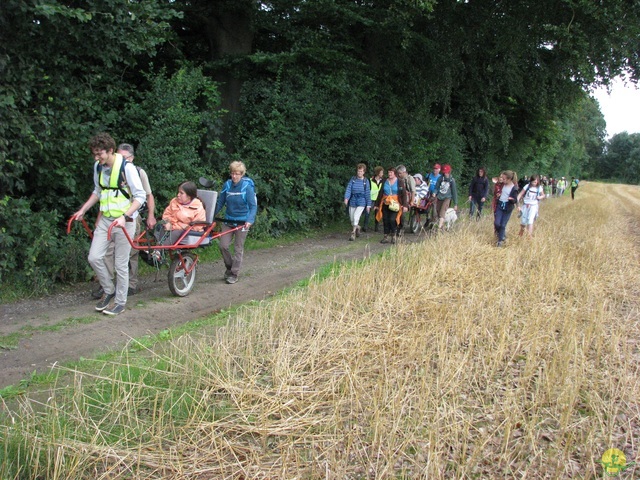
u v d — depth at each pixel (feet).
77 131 25.09
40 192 25.80
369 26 48.39
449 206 48.03
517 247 35.24
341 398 12.52
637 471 10.64
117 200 19.53
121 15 24.88
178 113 31.40
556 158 186.91
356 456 10.74
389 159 54.85
